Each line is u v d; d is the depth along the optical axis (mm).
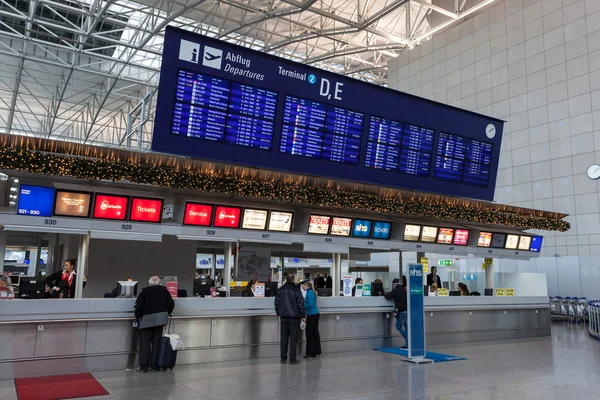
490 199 13672
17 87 30438
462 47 25797
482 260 21484
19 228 8102
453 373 7805
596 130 19625
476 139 13250
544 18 21953
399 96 11773
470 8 25172
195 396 6043
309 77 10445
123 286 8375
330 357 9328
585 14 20391
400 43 29297
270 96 10016
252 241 10367
